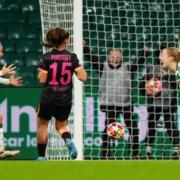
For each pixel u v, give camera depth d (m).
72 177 19.39
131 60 45.78
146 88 38.44
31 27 49.44
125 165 22.23
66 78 28.98
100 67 41.47
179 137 39.09
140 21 47.09
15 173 20.14
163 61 34.12
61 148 37.19
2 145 30.61
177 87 38.47
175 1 48.25
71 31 37.25
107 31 46.59
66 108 29.17
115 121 38.31
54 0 37.44
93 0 46.62
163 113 38.75
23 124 39.09
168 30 47.62
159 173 20.19
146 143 38.97
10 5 50.47
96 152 38.53
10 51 48.12
